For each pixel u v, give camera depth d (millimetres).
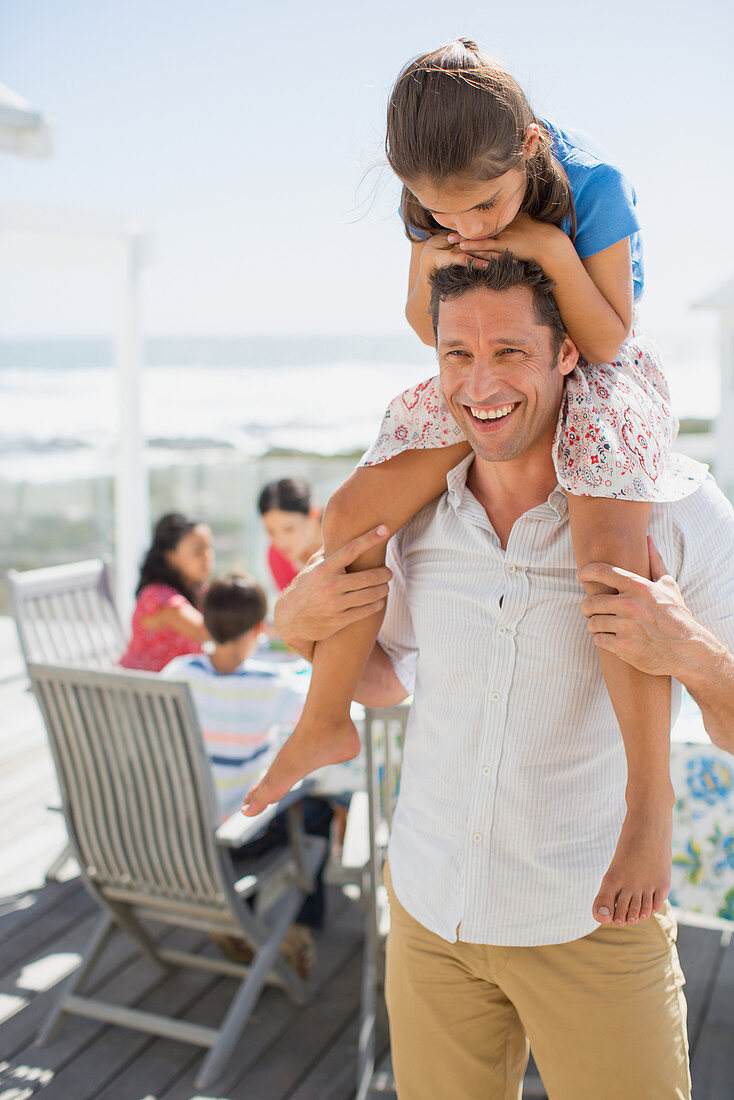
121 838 2643
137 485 6402
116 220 5934
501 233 1219
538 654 1333
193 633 3775
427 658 1440
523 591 1337
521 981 1365
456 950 1401
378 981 2617
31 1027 2797
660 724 1239
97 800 2627
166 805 2525
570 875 1336
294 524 4145
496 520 1399
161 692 2379
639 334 1452
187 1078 2576
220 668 3045
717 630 1326
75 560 7570
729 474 9141
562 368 1279
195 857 2561
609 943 1335
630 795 1242
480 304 1199
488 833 1356
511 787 1345
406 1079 1479
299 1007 2895
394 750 2719
